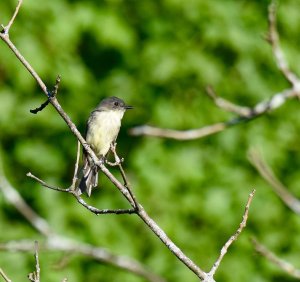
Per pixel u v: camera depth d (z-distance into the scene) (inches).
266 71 589.6
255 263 565.3
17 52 263.7
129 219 567.8
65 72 580.4
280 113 590.6
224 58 590.2
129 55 590.9
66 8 585.0
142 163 573.3
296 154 592.1
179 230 567.8
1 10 574.2
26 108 578.2
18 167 578.9
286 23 593.9
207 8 591.5
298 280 561.6
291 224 574.2
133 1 599.5
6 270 541.0
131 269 555.2
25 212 551.5
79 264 559.5
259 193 576.7
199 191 574.9
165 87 583.8
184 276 559.2
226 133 582.2
